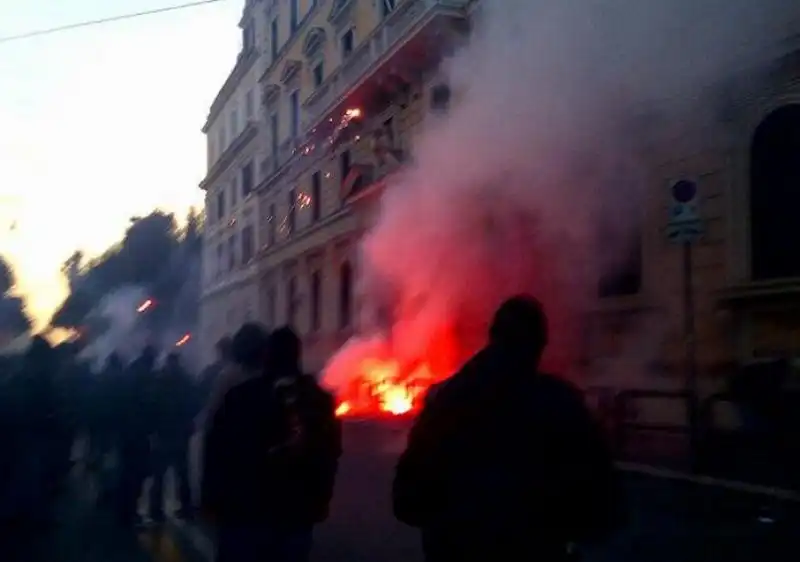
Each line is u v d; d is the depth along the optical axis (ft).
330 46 72.64
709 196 31.60
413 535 18.22
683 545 16.49
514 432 7.02
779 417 25.41
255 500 10.27
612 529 7.07
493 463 7.02
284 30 86.17
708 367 31.09
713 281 31.45
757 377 26.30
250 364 11.47
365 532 18.60
